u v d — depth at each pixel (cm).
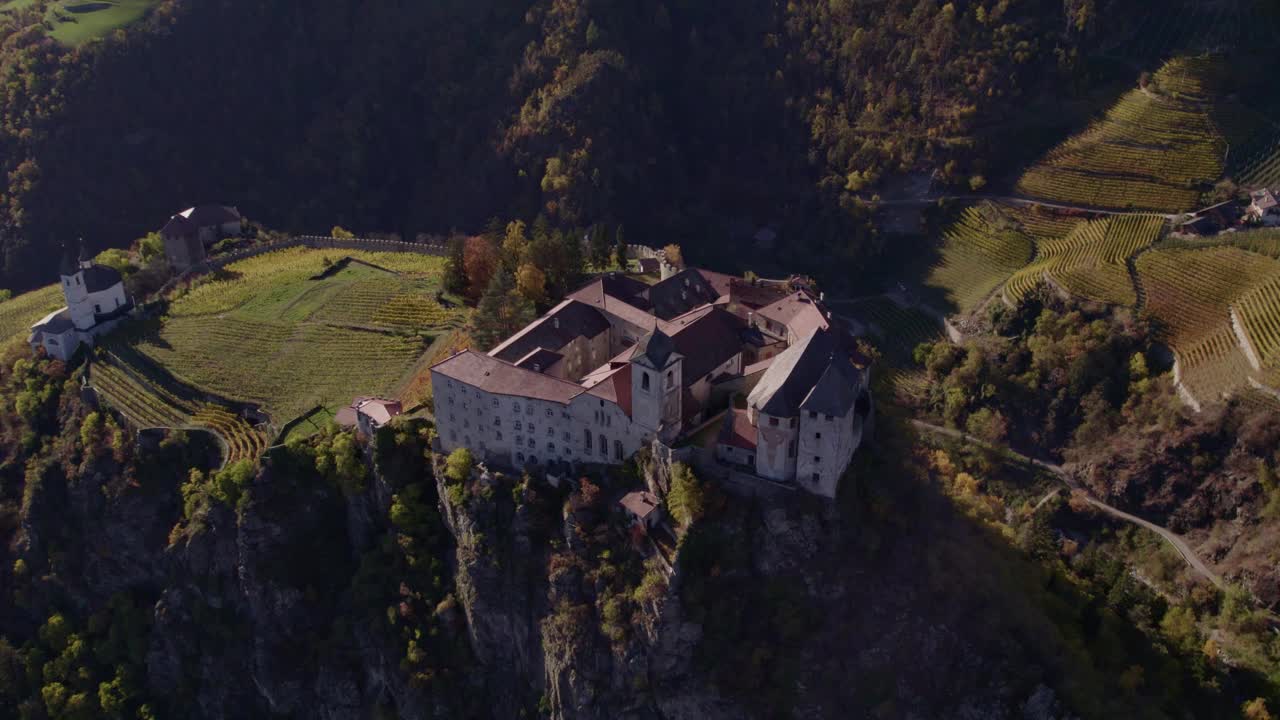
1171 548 17350
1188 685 14350
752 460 12681
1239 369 18938
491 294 16825
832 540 12475
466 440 14675
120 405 18025
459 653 14075
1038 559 15300
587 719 12575
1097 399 19850
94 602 16925
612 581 12662
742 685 11969
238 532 15375
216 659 15525
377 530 15312
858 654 12188
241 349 19400
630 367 13425
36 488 17500
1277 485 16938
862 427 13538
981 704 12138
